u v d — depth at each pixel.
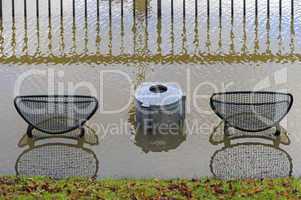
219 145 6.05
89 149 5.99
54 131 6.27
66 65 8.13
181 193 4.89
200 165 5.64
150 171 5.54
